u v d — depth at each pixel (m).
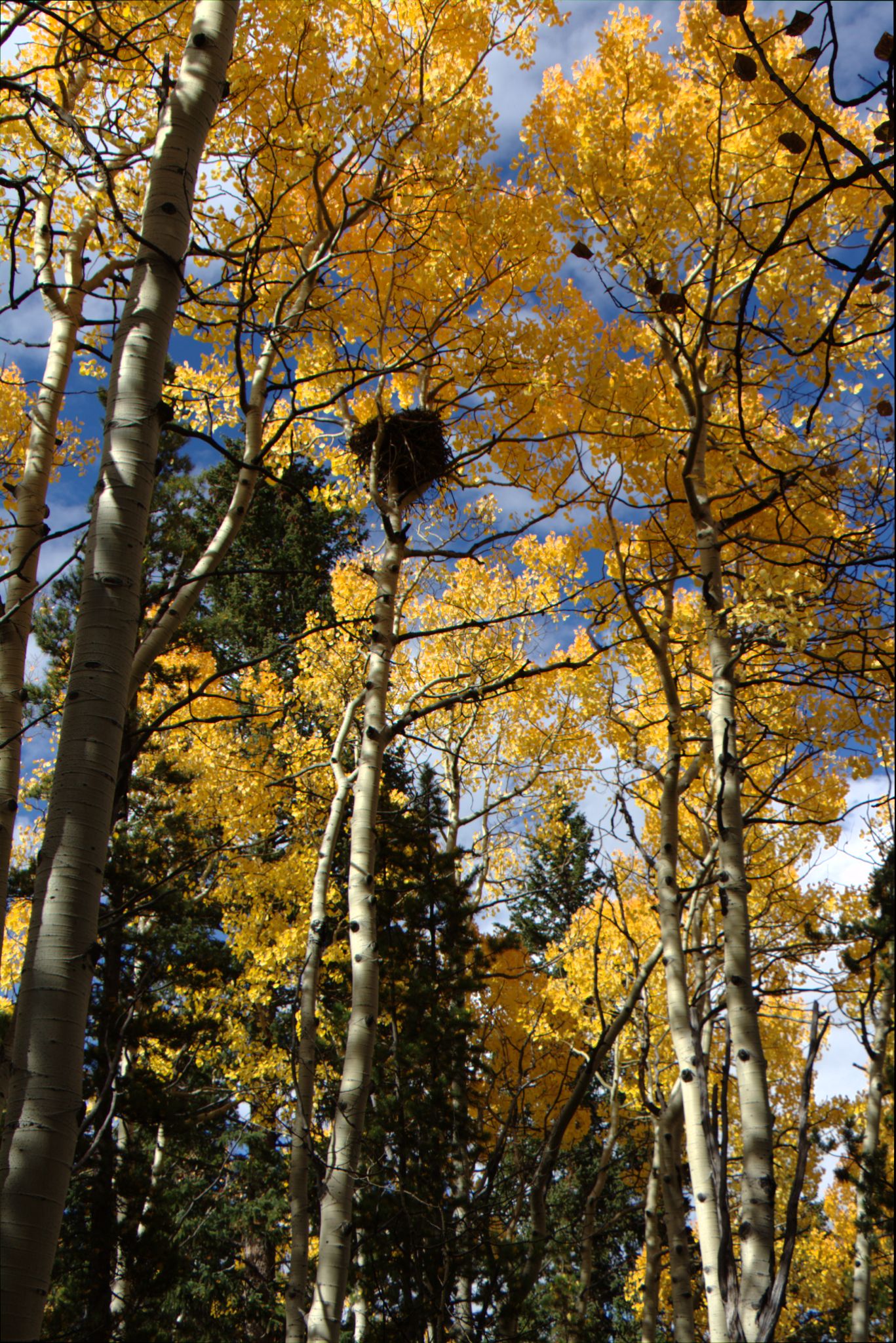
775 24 5.87
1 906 4.36
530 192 6.58
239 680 12.12
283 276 5.93
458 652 11.00
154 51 5.07
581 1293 8.41
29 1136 2.15
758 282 6.42
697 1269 12.75
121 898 9.49
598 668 7.39
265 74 5.17
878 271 2.85
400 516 6.84
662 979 9.56
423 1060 7.00
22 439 6.38
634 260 6.23
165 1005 10.64
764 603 5.36
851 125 6.23
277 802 11.03
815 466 5.49
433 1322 5.93
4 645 4.71
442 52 6.26
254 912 10.96
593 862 6.48
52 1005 2.29
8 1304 1.98
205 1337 10.32
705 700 7.25
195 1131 10.70
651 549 6.72
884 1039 7.97
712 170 5.91
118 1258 8.20
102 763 2.58
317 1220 8.68
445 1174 6.74
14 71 5.32
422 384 6.96
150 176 3.40
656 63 6.49
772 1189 4.48
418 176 5.48
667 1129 6.88
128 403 3.01
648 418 6.36
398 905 8.11
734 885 5.33
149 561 13.30
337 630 9.93
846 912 8.27
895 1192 8.58
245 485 4.11
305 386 6.39
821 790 8.34
